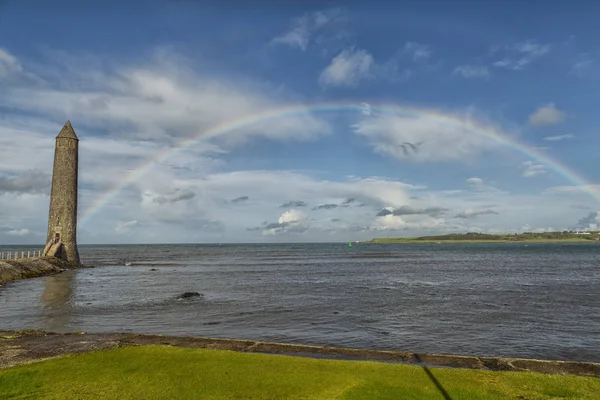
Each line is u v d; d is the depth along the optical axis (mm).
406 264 86062
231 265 85250
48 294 37031
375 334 21094
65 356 13398
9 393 10289
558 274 58969
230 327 22656
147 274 60906
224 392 10320
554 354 17578
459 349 18312
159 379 11164
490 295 36625
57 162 67938
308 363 12461
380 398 9898
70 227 68938
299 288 42656
